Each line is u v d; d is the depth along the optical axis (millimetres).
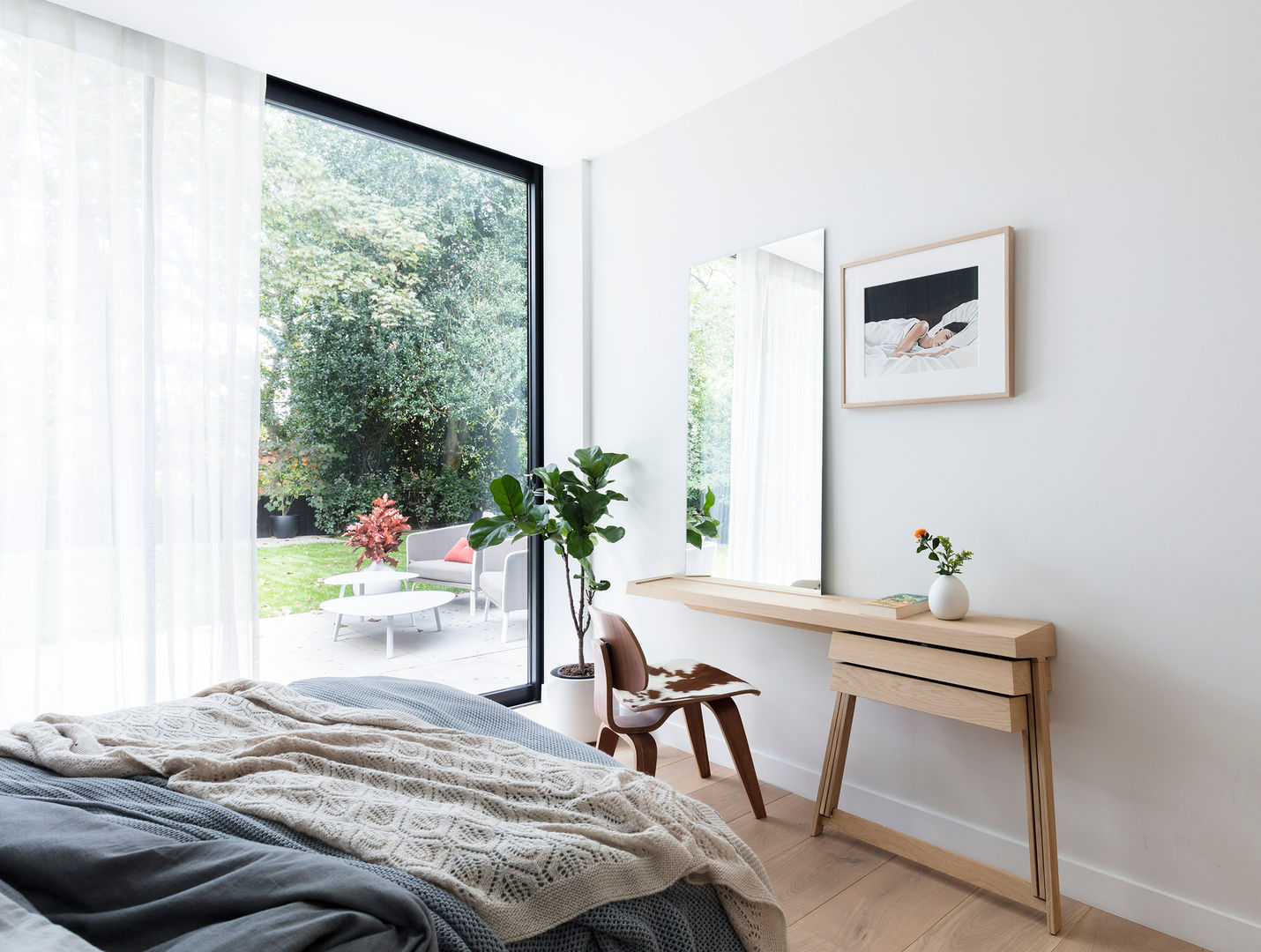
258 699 1811
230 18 2488
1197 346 1900
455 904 993
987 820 2289
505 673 3758
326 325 3191
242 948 836
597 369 3639
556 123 3260
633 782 1413
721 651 3086
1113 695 2041
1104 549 2053
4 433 2348
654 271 3330
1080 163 2088
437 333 3521
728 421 3004
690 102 3088
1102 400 2053
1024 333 2197
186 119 2664
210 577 2707
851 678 2301
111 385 2502
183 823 1158
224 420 2742
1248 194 1827
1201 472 1896
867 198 2562
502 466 3750
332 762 1423
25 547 2375
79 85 2461
